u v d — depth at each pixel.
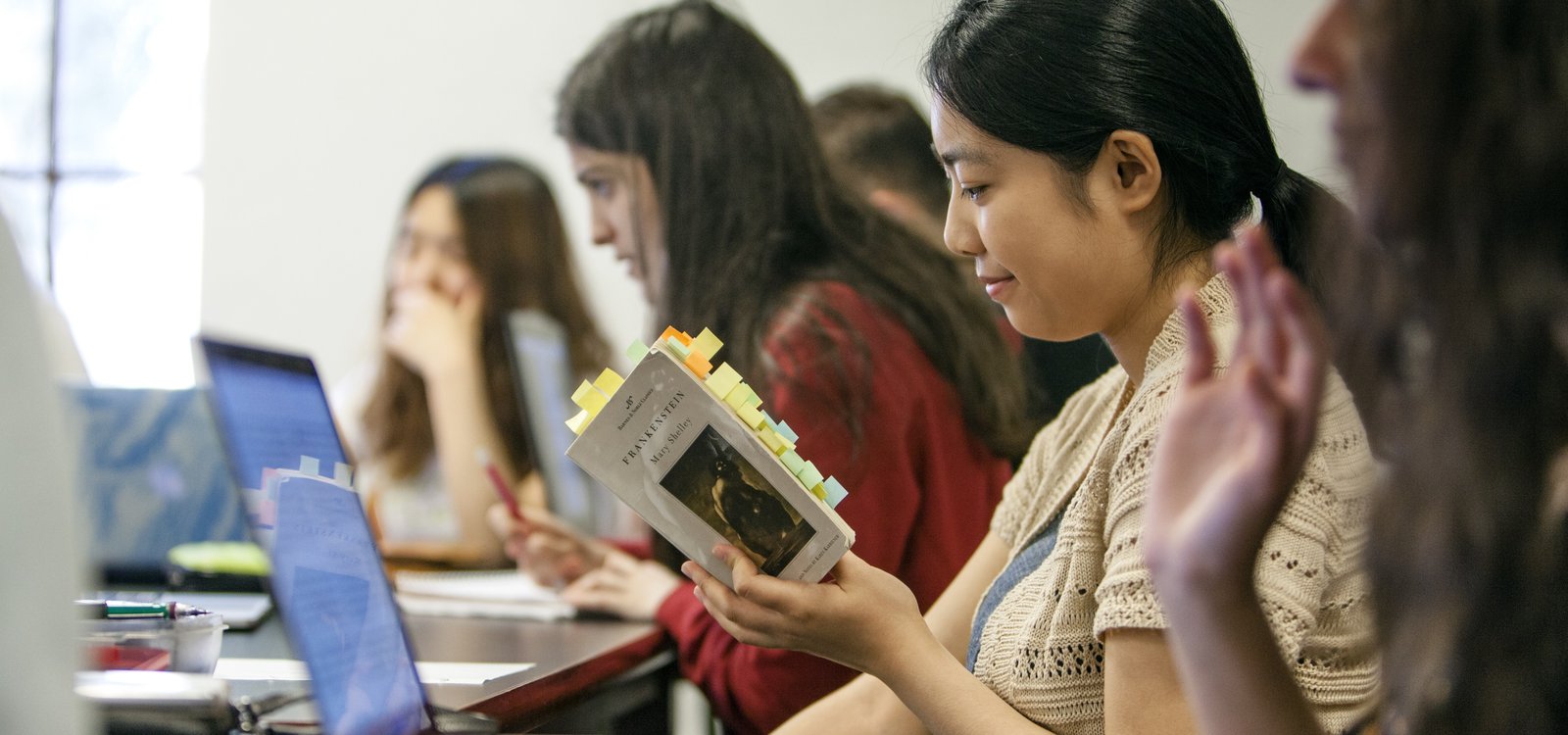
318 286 3.43
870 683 1.44
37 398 0.70
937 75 1.19
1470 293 0.57
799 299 1.85
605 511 2.95
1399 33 0.57
